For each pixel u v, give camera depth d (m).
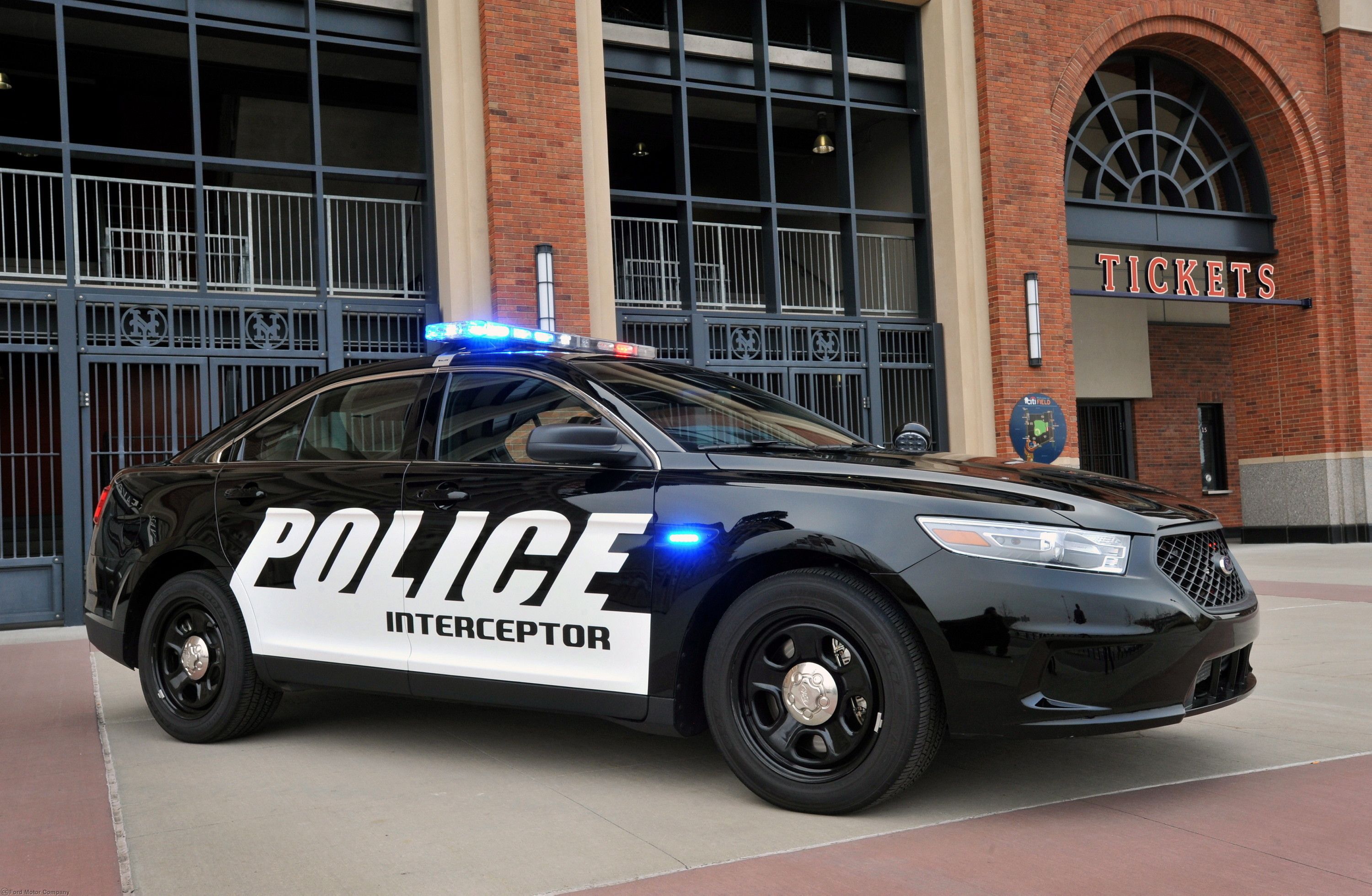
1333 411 17.09
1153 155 16.25
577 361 4.26
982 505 3.30
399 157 16.50
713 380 4.55
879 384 13.49
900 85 14.39
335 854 3.14
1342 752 4.10
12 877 3.00
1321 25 17.05
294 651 4.39
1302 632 7.64
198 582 4.68
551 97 11.38
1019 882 2.77
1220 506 19.36
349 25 11.22
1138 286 16.80
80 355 9.67
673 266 15.62
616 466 3.79
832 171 17.52
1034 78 14.33
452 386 4.38
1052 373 14.18
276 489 4.57
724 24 15.78
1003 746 4.29
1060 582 3.19
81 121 15.44
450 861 3.06
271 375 10.55
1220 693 3.53
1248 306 18.09
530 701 3.86
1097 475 3.89
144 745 4.68
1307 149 16.92
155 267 10.76
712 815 3.43
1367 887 2.68
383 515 4.25
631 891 2.78
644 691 3.64
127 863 3.10
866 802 3.30
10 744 4.75
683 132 12.67
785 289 17.20
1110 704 3.18
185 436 10.05
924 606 3.21
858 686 3.32
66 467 9.59
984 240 14.00
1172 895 2.66
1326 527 17.05
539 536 3.88
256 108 15.09
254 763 4.30
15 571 9.50
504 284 11.05
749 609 3.49
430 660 4.08
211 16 10.62
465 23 11.21
